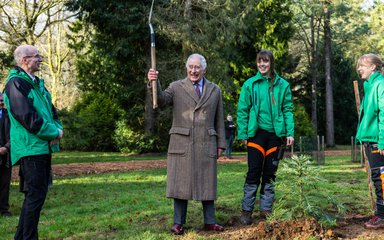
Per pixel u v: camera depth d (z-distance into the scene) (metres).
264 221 5.18
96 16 21.44
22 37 20.52
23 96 4.16
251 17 22.80
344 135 38.81
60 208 7.38
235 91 24.27
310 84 37.88
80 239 5.05
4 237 5.27
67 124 16.84
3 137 6.70
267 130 5.47
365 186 8.75
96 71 25.02
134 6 21.34
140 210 6.82
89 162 17.73
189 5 21.39
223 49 23.06
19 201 8.32
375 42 37.50
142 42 22.58
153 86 4.80
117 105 24.77
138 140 22.80
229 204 6.71
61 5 23.58
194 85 5.14
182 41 20.97
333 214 5.64
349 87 38.44
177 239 4.76
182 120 5.08
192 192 4.95
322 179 4.89
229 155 19.27
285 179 5.07
